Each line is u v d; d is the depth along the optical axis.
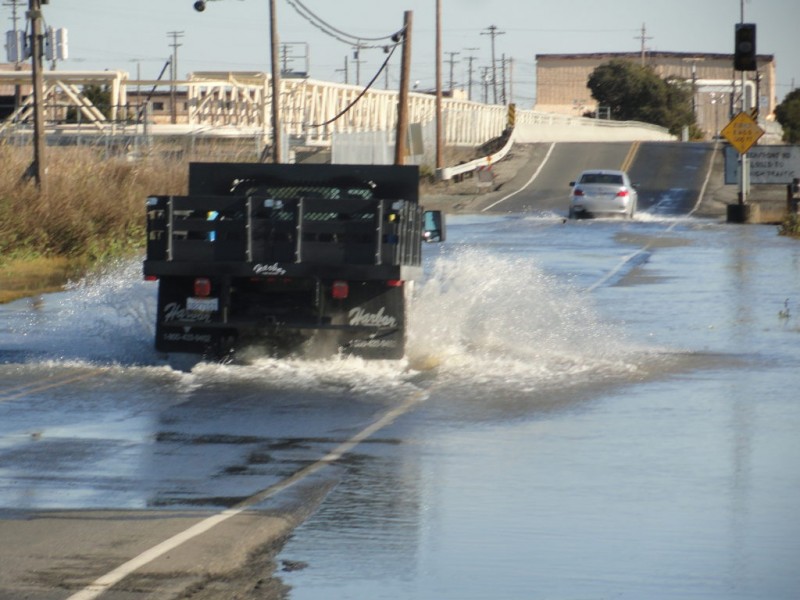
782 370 35.59
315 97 164.50
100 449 25.22
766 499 21.38
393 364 34.97
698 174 164.88
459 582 16.89
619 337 41.62
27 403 30.20
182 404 30.17
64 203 75.12
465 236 91.44
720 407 30.03
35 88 75.81
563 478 22.92
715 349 39.47
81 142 128.88
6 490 21.72
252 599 16.09
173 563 17.36
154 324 41.47
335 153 141.25
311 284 34.94
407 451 25.22
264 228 34.53
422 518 20.17
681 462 24.22
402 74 128.38
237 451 25.12
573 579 17.03
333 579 17.00
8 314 48.06
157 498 21.22
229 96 173.38
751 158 118.50
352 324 34.84
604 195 113.12
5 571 16.91
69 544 18.25
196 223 34.66
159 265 34.75
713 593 16.45
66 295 56.03
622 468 23.70
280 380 33.38
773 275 63.12
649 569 17.48
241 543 18.42
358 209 34.22
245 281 35.12
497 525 19.75
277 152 116.44
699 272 64.81
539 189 154.50
